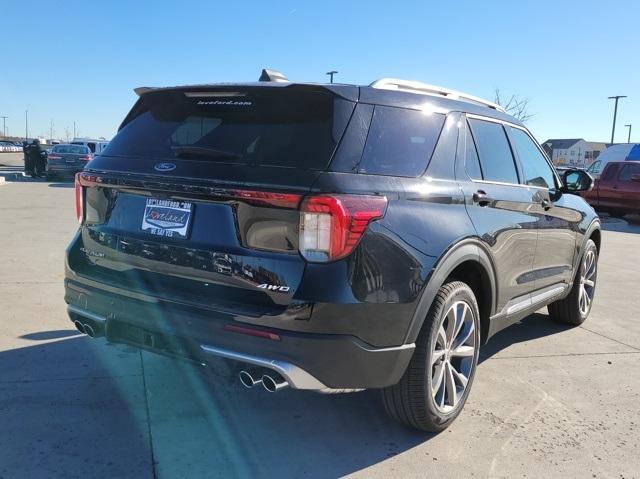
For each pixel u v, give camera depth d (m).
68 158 23.50
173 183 3.08
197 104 3.43
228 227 2.95
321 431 3.48
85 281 3.45
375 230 2.87
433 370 3.40
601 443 3.47
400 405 3.29
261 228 2.85
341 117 3.03
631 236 13.84
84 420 3.45
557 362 4.81
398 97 3.38
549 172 5.14
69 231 10.15
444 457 3.25
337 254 2.75
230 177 2.95
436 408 3.37
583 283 5.79
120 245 3.36
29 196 16.69
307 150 2.95
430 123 3.53
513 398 4.05
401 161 3.22
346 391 4.05
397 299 2.95
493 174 4.09
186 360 3.10
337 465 3.12
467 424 3.65
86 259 3.60
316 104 3.10
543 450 3.36
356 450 3.28
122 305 3.21
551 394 4.15
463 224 3.46
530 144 4.88
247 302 2.90
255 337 2.79
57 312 5.37
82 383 3.92
